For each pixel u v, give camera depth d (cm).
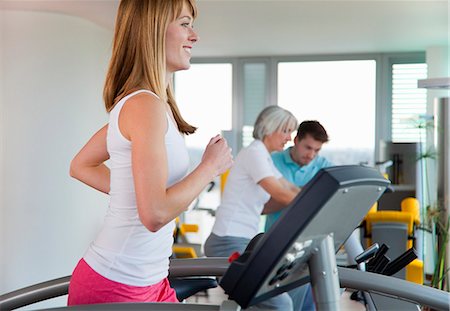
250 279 122
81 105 593
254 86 901
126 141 159
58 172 582
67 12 577
